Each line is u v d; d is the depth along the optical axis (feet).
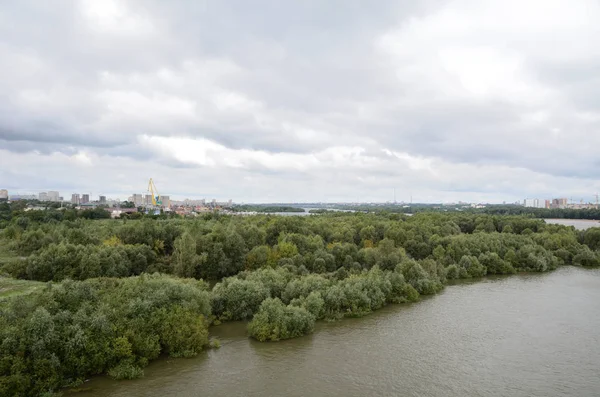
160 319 201.36
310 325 235.61
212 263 356.18
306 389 169.89
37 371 158.10
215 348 211.20
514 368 192.13
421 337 230.68
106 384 170.40
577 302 302.86
